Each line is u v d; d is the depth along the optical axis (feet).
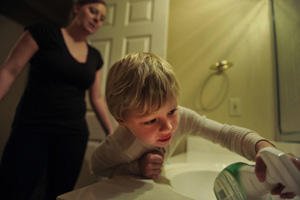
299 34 2.22
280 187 0.97
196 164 2.94
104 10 3.64
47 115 2.99
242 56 4.29
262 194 1.09
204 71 4.54
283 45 2.71
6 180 2.77
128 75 1.28
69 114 3.16
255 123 3.98
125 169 1.76
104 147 1.91
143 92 1.22
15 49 2.82
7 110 7.13
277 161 0.89
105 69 5.12
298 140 2.15
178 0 5.07
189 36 4.81
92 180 4.44
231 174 1.23
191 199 1.20
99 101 3.89
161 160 1.70
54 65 2.97
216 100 4.33
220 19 4.63
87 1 3.42
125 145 1.75
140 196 1.20
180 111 1.96
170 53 4.87
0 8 7.59
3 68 2.69
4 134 7.11
